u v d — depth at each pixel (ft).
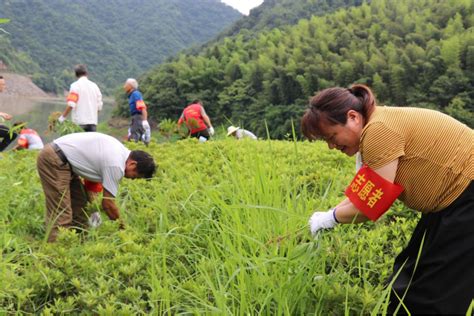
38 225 14.92
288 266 9.37
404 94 140.97
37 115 101.14
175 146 24.23
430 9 192.03
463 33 150.30
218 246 11.54
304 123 8.48
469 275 7.71
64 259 10.30
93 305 9.24
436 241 8.00
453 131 7.97
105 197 13.84
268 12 320.70
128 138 34.47
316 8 308.81
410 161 7.95
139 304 9.30
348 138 8.30
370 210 8.23
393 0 212.84
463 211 7.82
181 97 159.94
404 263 8.57
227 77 159.94
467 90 132.46
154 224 13.52
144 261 10.91
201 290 9.32
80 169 14.15
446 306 7.85
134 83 34.17
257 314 9.17
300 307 9.36
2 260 11.10
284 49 177.47
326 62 159.02
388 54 154.71
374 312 7.80
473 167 7.80
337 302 9.25
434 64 138.92
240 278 9.18
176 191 14.92
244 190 12.10
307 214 11.27
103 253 11.05
